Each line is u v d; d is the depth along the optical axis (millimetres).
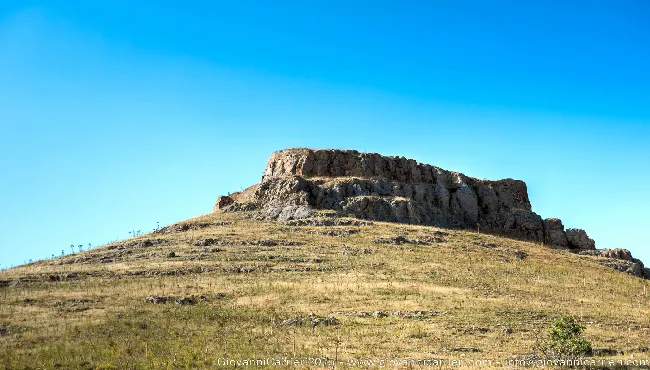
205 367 49438
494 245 112312
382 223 116062
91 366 49094
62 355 51125
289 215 118500
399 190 131250
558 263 106625
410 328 62344
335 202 123125
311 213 118062
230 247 99938
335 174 135000
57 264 93375
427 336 59969
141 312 65875
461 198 138125
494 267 95312
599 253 127750
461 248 105688
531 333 62156
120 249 100938
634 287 94250
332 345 56688
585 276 97375
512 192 149750
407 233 110875
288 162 138125
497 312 69250
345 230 110312
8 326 59344
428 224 124188
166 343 55375
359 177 133500
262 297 73688
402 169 139375
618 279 99000
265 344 56438
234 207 125938
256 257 93938
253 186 146250
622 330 66250
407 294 75875
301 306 70188
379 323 64250
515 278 89812
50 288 76188
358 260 93438
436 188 137750
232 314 66562
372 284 80000
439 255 99375
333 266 90125
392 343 57625
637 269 115625
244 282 80625
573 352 53594
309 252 97375
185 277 83062
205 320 64062
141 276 83375
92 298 71062
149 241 103625
